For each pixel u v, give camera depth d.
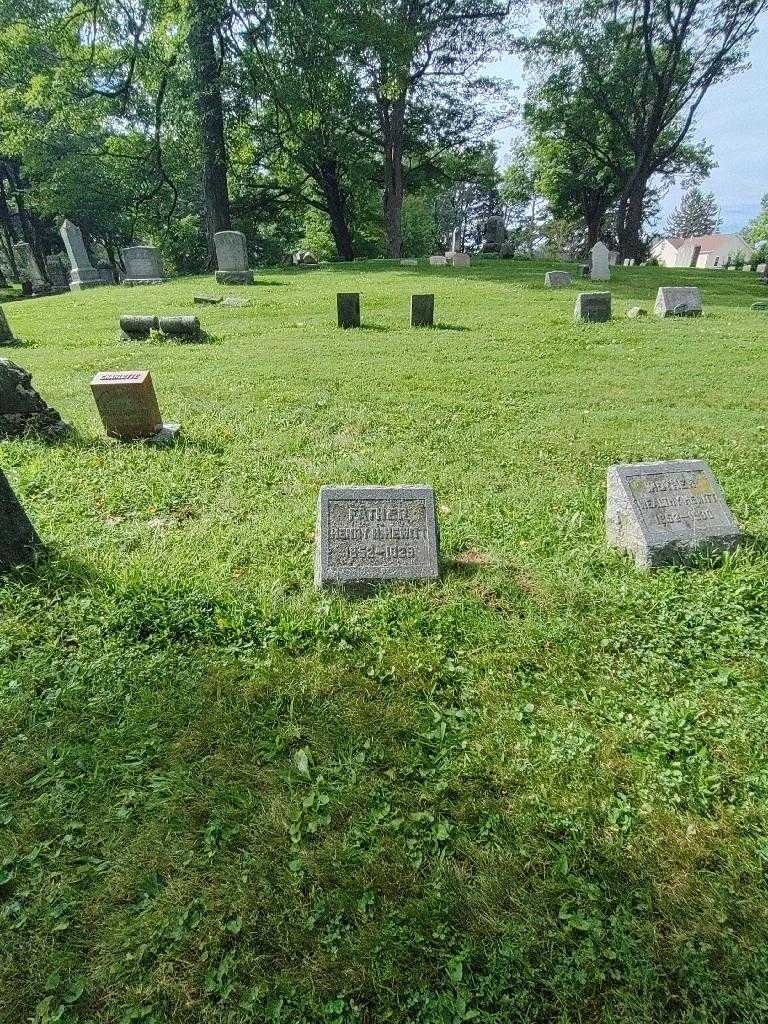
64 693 3.14
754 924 2.14
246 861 2.37
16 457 6.21
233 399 8.60
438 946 2.10
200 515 5.23
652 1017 1.92
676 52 31.94
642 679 3.30
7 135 29.72
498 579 4.21
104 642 3.51
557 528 5.07
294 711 3.08
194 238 41.09
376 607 3.85
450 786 2.69
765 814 2.54
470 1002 1.96
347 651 3.50
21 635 3.56
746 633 3.61
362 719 3.03
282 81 26.41
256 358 11.09
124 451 6.51
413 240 56.59
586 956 2.05
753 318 15.76
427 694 3.21
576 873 2.32
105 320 15.43
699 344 12.50
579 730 2.97
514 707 3.13
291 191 39.16
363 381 9.59
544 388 9.38
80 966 2.06
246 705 3.10
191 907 2.22
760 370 10.41
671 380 9.88
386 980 2.00
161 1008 1.95
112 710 3.07
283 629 3.62
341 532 4.17
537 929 2.14
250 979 2.02
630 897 2.24
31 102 26.39
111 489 5.58
